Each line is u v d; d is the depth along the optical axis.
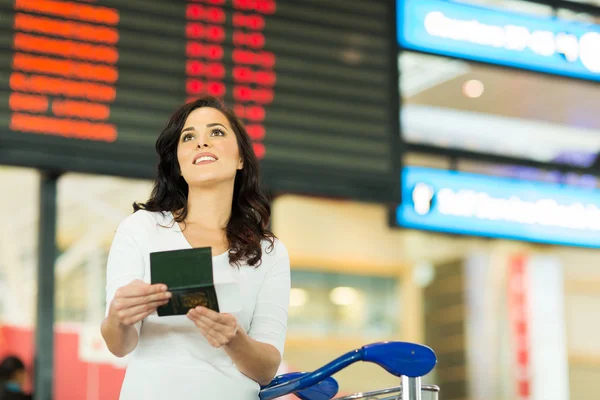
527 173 5.28
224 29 4.19
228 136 1.99
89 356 5.03
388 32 4.54
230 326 1.63
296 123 4.22
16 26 3.84
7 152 3.74
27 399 4.42
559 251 7.88
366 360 1.78
